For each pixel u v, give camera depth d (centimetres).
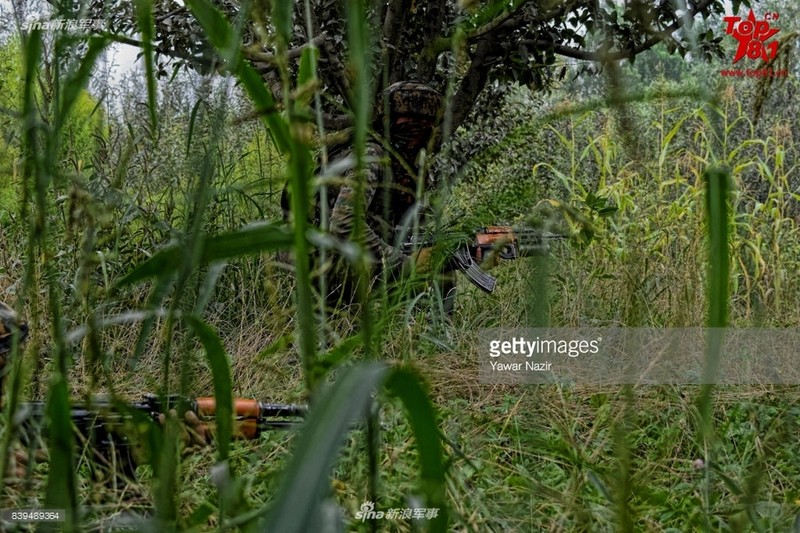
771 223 525
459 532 186
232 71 116
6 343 207
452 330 392
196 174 133
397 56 548
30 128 117
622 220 468
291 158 116
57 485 120
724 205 114
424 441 118
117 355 336
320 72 487
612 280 432
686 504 227
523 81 609
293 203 113
